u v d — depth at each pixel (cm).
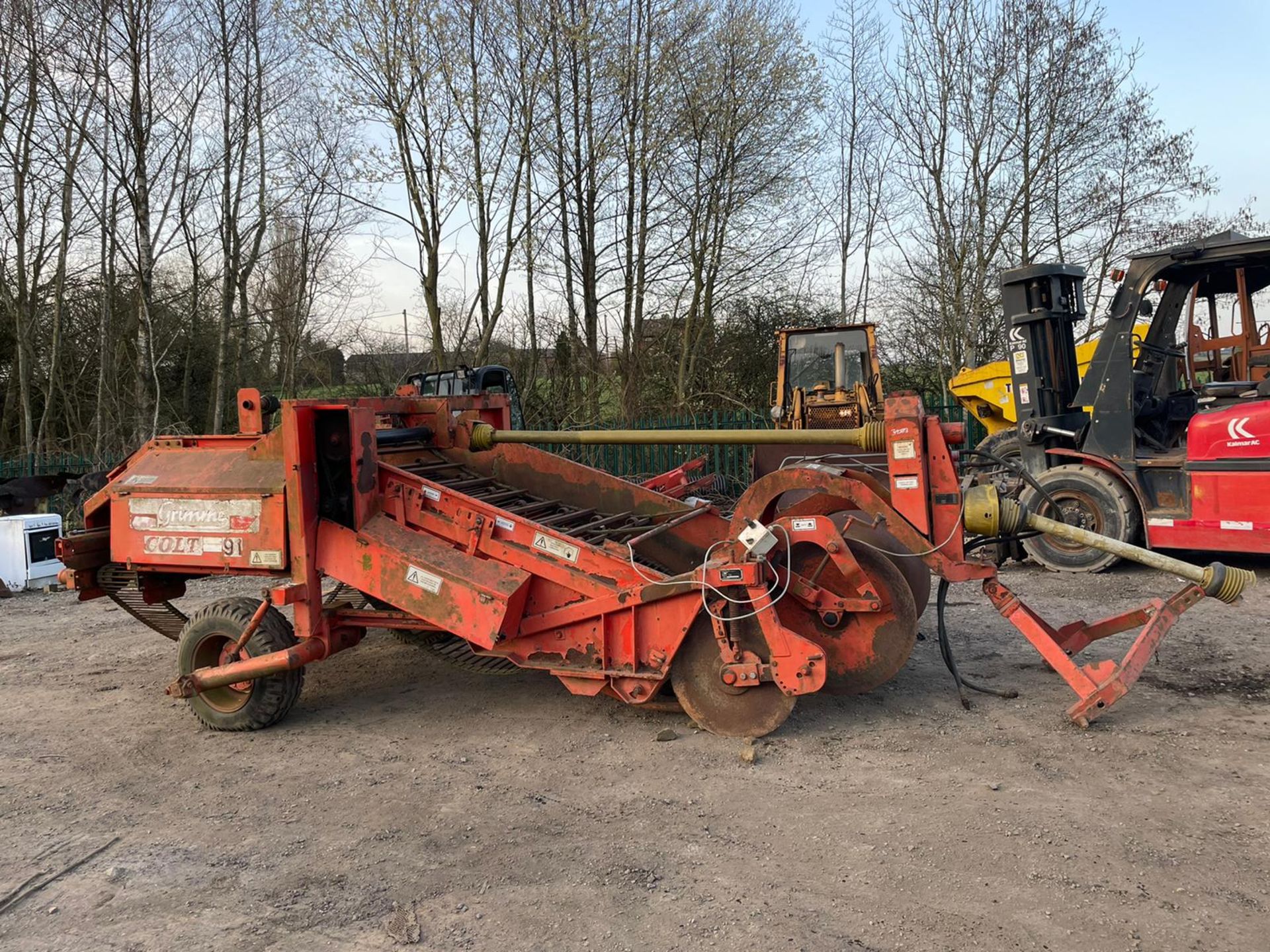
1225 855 302
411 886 305
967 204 1703
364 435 453
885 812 347
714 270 1797
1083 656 539
